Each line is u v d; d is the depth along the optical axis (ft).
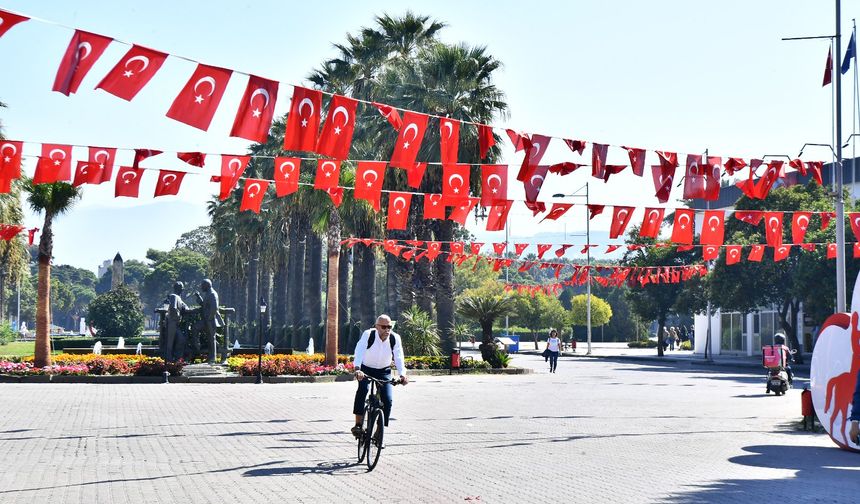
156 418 57.31
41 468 36.37
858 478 35.32
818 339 47.19
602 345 313.94
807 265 135.33
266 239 220.64
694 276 192.65
